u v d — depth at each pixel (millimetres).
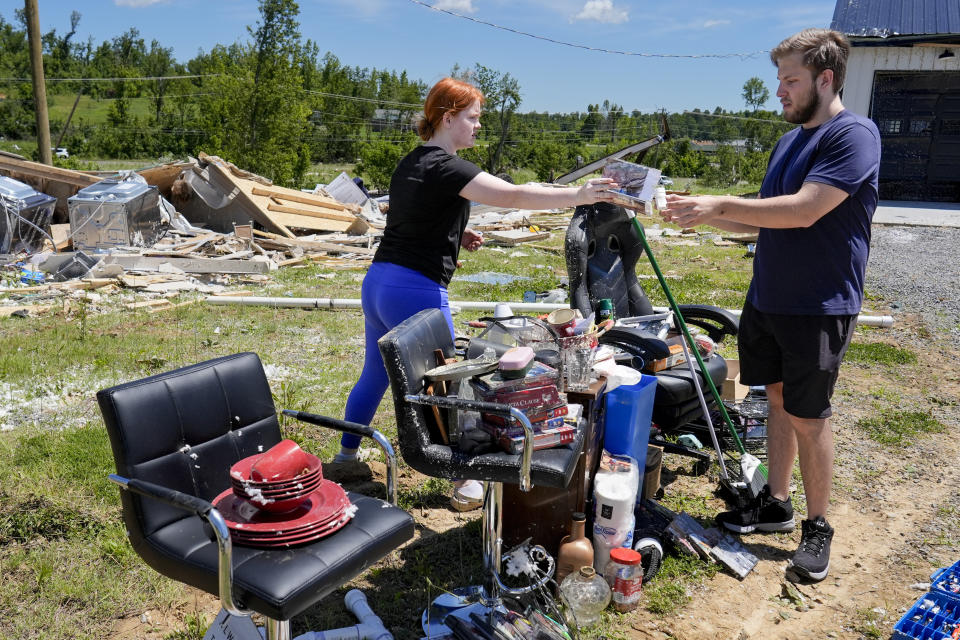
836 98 3320
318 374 6234
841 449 4949
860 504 4207
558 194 3084
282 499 2244
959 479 4543
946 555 3680
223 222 15297
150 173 15094
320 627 2938
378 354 3900
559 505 3293
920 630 2943
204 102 53812
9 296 9141
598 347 3678
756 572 3500
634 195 2926
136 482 2227
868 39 23359
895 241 16422
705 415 3971
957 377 6648
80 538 3490
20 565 3246
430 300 3604
